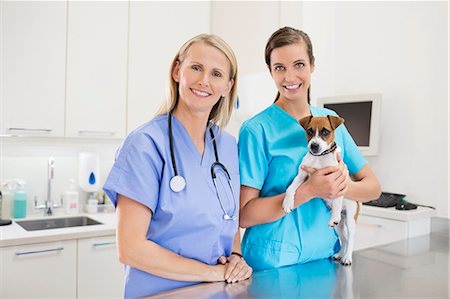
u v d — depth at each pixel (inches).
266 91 102.3
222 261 46.2
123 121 99.3
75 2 92.1
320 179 43.2
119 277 89.1
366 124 96.6
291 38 46.8
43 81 88.8
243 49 107.7
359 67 105.1
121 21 98.3
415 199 94.0
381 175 100.0
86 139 96.4
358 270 46.7
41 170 101.7
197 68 43.1
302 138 50.2
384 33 100.0
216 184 46.1
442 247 60.4
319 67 109.9
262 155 49.9
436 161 90.5
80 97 93.4
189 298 36.7
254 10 104.3
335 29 110.3
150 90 103.0
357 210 51.5
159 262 41.1
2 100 84.5
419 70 93.6
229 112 48.6
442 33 89.6
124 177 41.6
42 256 79.5
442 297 37.7
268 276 44.1
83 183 100.9
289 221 49.8
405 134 95.9
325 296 37.5
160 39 104.1
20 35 85.9
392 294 38.4
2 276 75.5
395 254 55.1
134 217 41.6
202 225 44.2
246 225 49.9
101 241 86.7
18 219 94.3
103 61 96.1
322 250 51.4
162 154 43.3
